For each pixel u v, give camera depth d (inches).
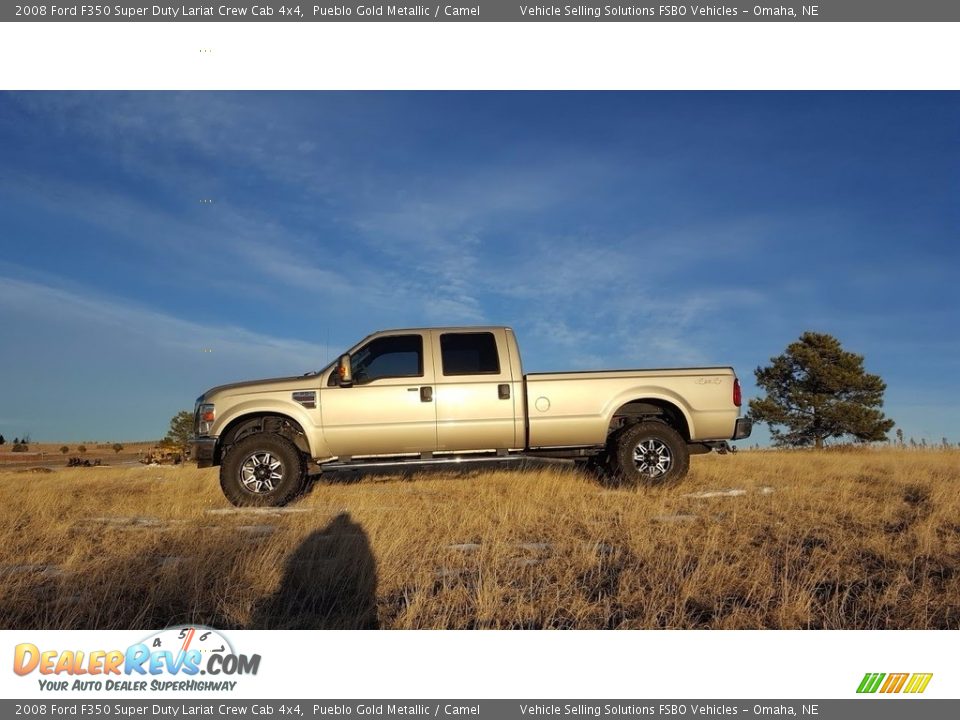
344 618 150.5
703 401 324.5
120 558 186.7
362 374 316.5
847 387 1072.2
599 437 321.1
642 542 196.1
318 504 283.4
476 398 315.9
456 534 217.0
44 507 277.4
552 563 182.4
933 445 663.1
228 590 161.9
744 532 214.2
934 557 185.2
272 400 308.8
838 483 319.3
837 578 166.6
